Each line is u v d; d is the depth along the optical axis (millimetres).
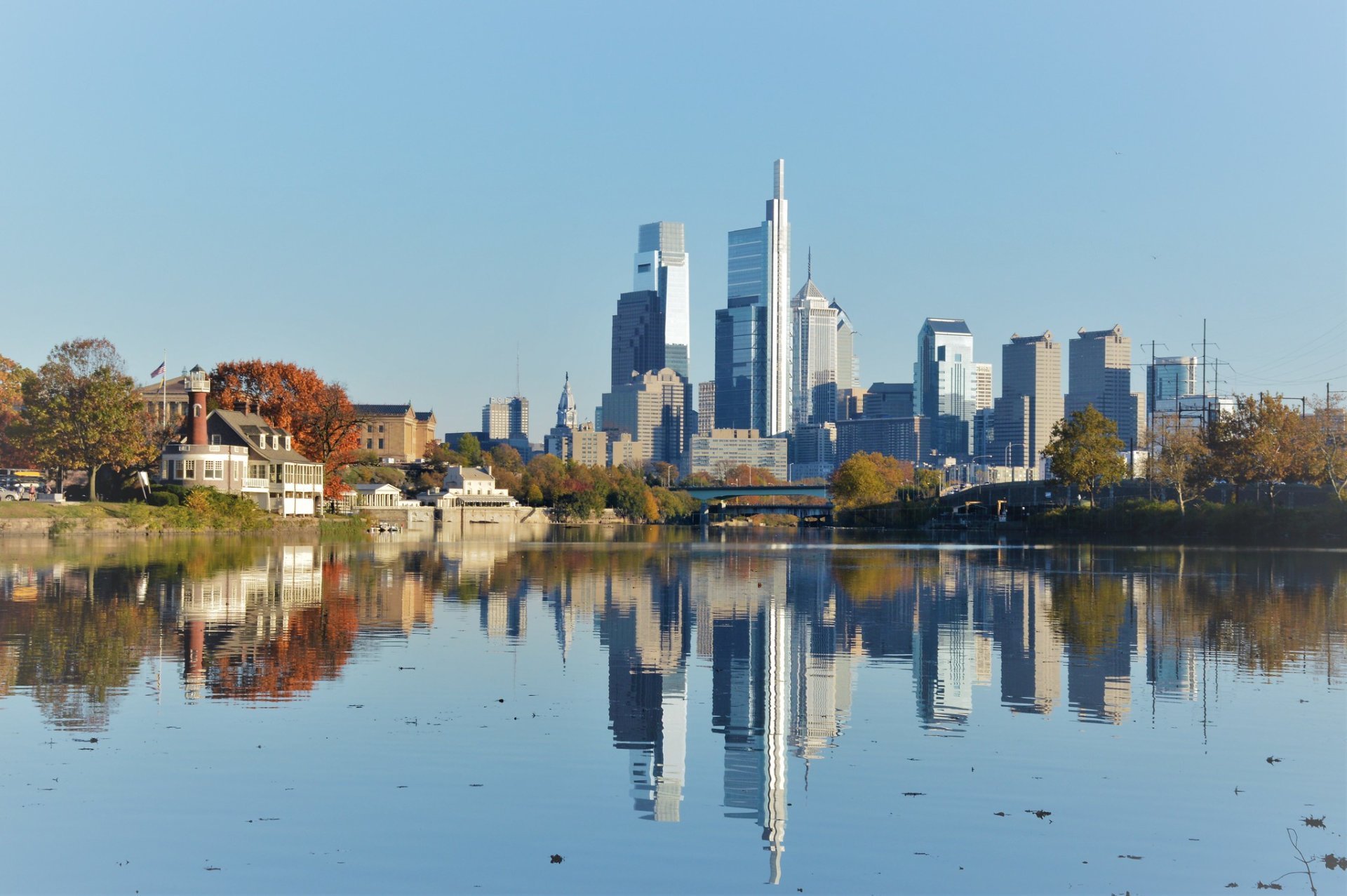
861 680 49594
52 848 28281
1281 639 61000
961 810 31641
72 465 165500
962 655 56062
